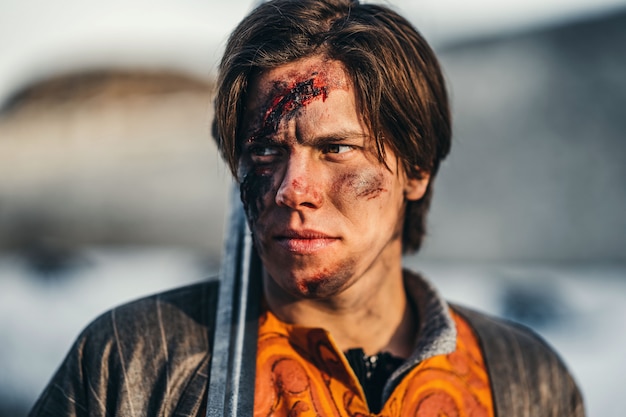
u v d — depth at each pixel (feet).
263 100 3.27
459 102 18.88
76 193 21.75
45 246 19.20
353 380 3.39
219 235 19.36
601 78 17.99
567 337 10.44
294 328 3.49
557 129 17.63
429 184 3.93
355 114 3.28
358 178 3.30
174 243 18.92
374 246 3.41
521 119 18.17
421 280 3.97
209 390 3.31
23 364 11.13
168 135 23.25
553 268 14.12
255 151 3.35
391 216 3.52
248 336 3.51
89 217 20.84
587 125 17.42
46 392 3.48
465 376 3.75
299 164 3.24
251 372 3.39
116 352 3.43
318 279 3.28
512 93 18.62
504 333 4.11
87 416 3.37
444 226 15.94
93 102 25.30
